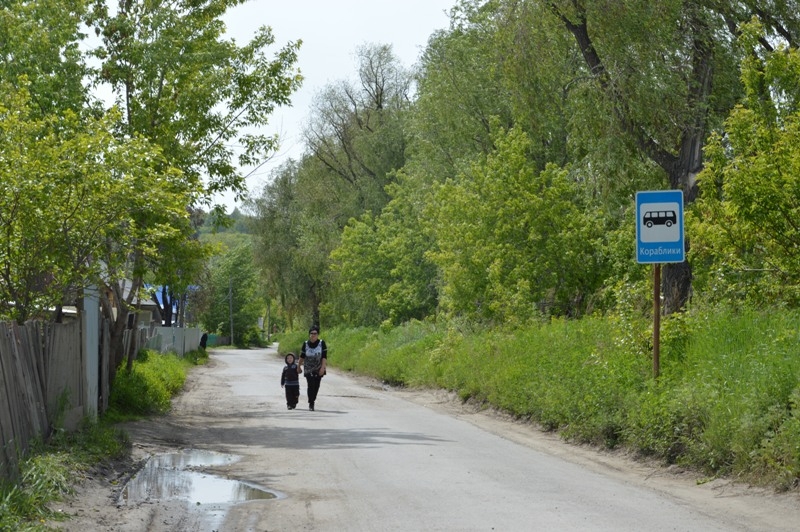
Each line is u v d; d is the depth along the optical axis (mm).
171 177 25281
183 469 19125
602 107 35906
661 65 35156
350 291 94688
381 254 85062
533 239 49375
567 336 33781
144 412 31953
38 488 14133
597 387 24141
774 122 24703
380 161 97312
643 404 21078
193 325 121312
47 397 19141
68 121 25938
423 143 69875
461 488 16344
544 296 49562
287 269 103750
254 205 103125
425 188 70688
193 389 48156
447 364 46656
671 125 36000
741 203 22656
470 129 63594
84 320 22922
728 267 25500
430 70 65875
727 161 24375
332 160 104625
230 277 182250
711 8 35875
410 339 65500
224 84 31891
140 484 17203
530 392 29828
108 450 20094
